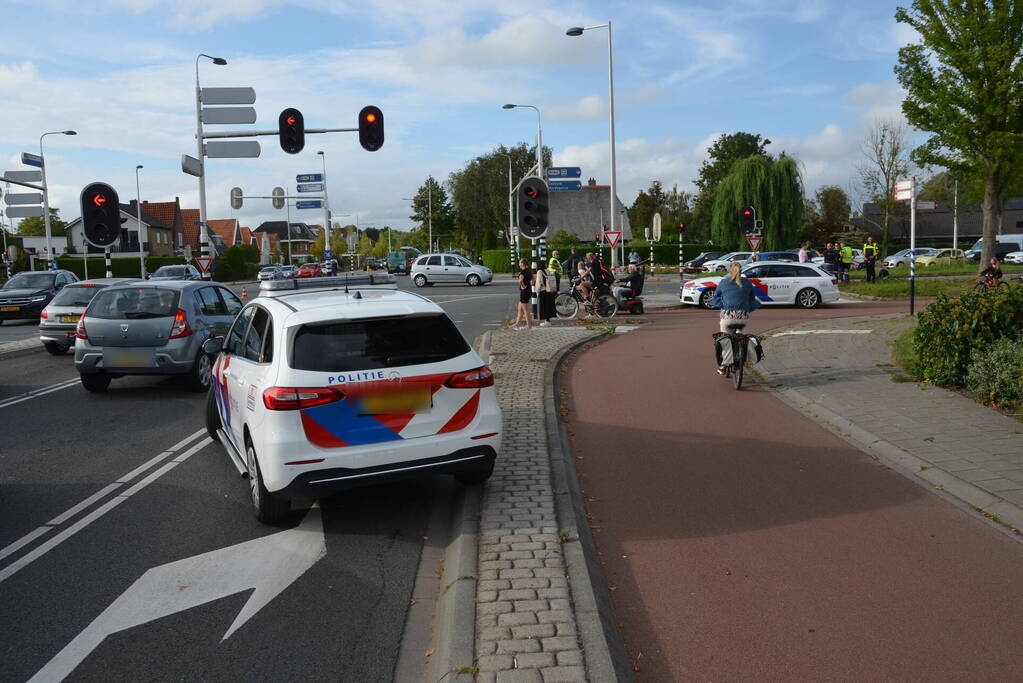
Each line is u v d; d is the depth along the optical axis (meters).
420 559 4.90
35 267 53.31
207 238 22.70
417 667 3.58
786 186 48.53
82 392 11.16
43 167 33.16
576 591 4.06
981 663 3.47
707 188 86.00
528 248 63.19
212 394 7.71
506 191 80.88
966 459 6.43
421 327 5.48
